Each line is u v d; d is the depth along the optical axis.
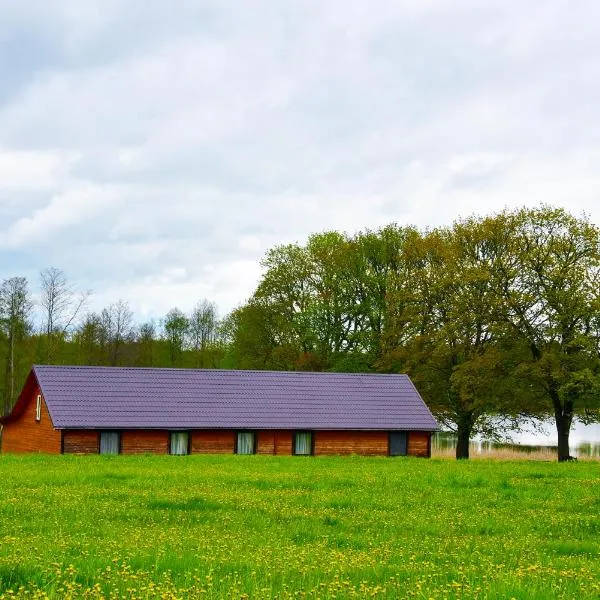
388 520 20.33
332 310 81.94
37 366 60.12
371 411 64.38
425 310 69.50
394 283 77.81
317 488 28.17
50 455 47.41
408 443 64.69
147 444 58.25
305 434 62.16
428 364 67.44
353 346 80.69
